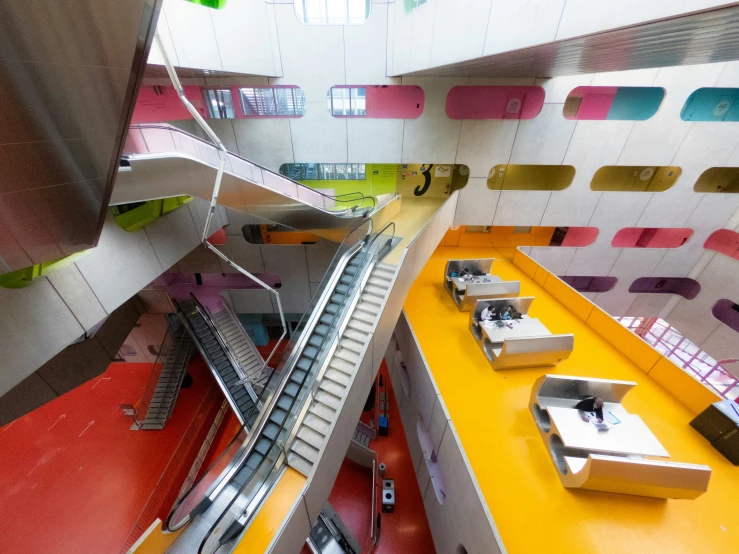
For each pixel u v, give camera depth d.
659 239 14.20
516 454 5.38
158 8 2.03
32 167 2.28
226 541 4.08
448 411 6.12
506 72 8.56
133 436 11.39
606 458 4.21
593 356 7.49
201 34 7.65
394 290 6.68
